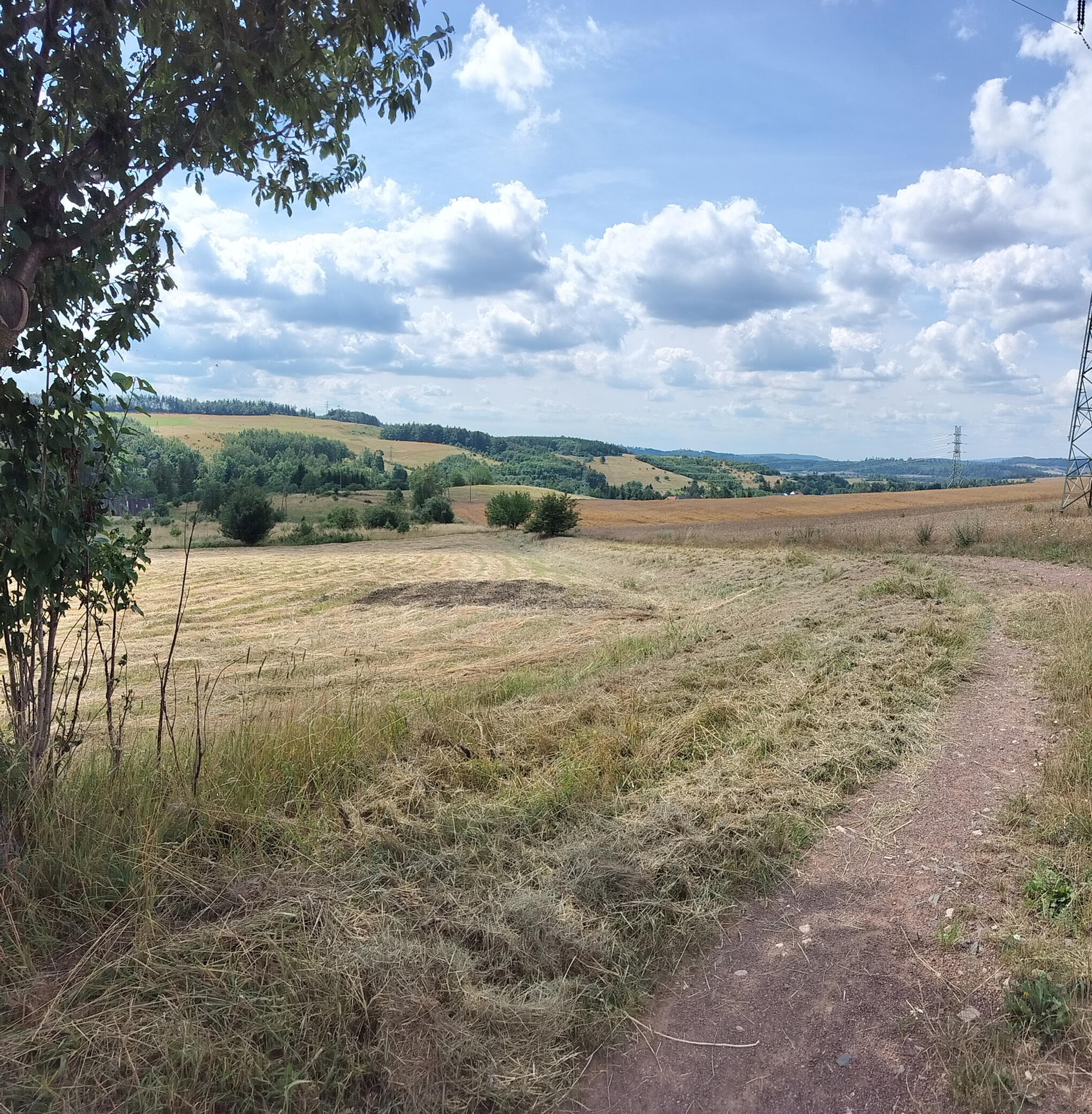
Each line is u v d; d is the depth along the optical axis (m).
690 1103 2.31
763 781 4.56
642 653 9.95
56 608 3.56
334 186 4.40
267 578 28.39
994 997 2.69
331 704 6.90
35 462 3.35
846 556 21.45
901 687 6.64
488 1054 2.37
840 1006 2.69
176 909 3.02
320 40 3.43
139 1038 2.33
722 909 3.27
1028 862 3.61
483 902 3.15
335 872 3.33
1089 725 5.30
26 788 3.25
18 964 2.61
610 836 3.76
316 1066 2.30
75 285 3.24
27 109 2.83
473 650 12.93
